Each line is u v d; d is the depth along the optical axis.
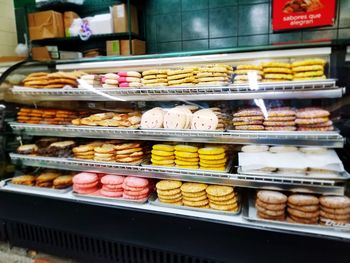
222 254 1.26
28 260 1.67
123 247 1.46
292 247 1.15
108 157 1.58
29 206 1.61
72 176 1.77
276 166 1.27
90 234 1.50
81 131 1.63
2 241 1.81
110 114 1.68
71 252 1.59
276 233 1.16
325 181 1.21
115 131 1.54
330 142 1.23
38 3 2.89
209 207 1.37
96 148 1.62
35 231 1.66
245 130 1.34
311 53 1.26
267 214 1.23
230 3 2.80
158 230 1.35
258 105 1.40
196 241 1.29
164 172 1.47
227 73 1.39
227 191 1.34
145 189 1.48
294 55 1.29
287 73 1.30
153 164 1.51
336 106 1.28
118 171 1.57
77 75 1.65
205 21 2.90
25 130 1.79
